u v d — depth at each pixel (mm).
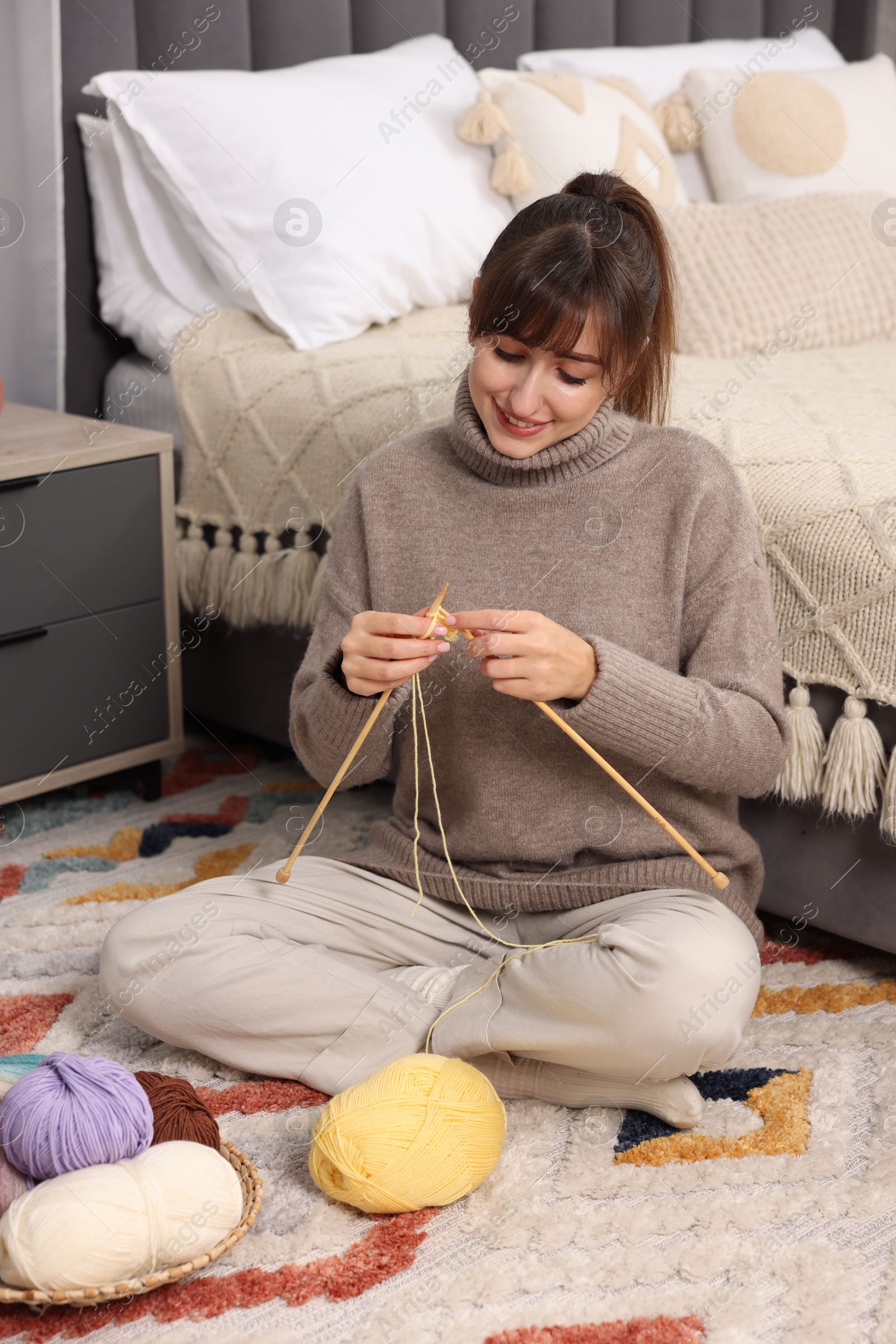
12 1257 788
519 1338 789
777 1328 806
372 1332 799
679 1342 787
